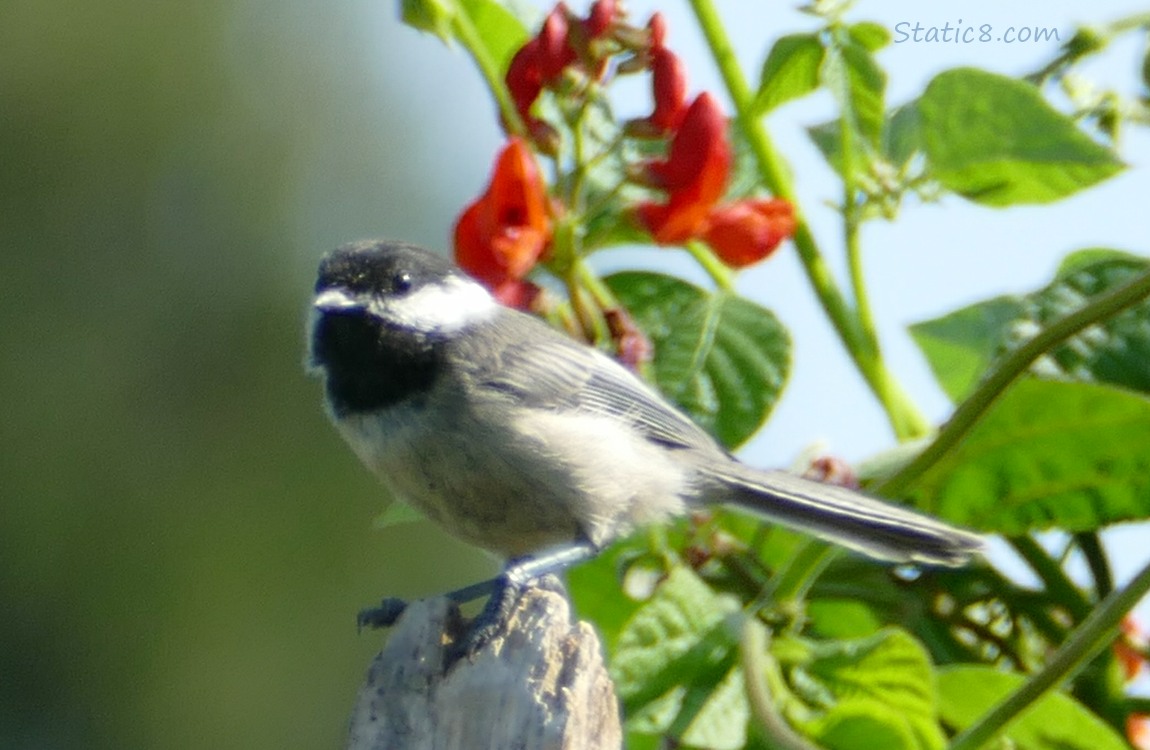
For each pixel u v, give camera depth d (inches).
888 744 227.8
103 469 725.3
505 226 244.2
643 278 265.7
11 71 781.3
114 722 697.6
